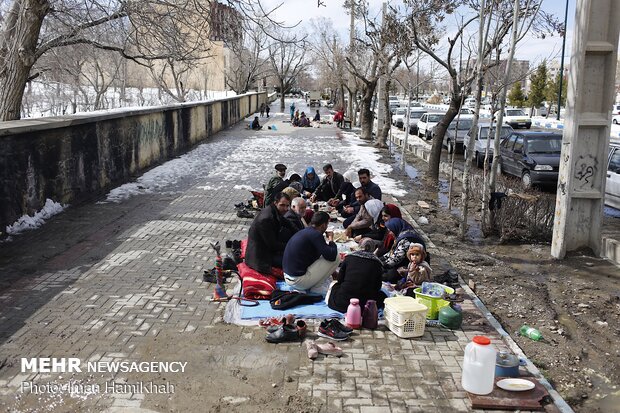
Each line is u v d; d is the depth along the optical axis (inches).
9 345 197.8
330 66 1573.6
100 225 374.6
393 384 177.2
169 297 246.7
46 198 394.3
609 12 320.2
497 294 275.6
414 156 851.4
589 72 327.0
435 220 436.8
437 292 234.2
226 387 174.4
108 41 498.9
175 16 443.8
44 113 876.0
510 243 370.9
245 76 2127.2
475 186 514.9
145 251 315.9
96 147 483.5
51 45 453.4
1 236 332.8
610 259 334.3
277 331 205.5
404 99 2412.6
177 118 807.1
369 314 217.3
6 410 159.8
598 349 219.8
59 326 214.4
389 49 837.8
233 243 318.7
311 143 987.3
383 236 327.9
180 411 161.5
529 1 380.2
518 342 222.5
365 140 1065.5
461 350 201.8
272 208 269.0
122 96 1000.2
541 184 572.7
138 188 516.4
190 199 472.7
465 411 163.6
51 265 287.0
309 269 248.2
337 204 425.1
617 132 1048.2
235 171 641.6
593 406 179.6
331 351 196.2
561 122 1214.9
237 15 422.3
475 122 363.3
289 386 175.5
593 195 333.4
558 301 269.4
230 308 233.8
